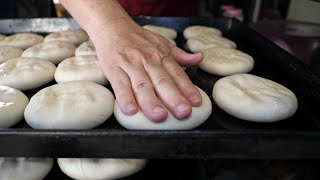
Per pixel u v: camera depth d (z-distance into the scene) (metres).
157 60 0.31
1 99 0.32
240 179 0.27
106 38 0.34
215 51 0.45
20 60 0.41
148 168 0.33
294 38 0.47
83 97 0.31
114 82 0.29
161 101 0.27
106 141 0.22
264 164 0.27
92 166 0.31
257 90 0.34
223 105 0.33
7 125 0.30
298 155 0.23
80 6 0.36
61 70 0.39
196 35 0.54
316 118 0.32
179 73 0.30
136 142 0.22
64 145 0.23
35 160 0.31
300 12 0.51
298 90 0.36
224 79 0.36
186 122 0.28
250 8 0.64
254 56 0.48
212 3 0.91
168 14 0.68
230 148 0.23
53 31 0.58
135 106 0.26
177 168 0.33
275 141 0.22
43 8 0.64
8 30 0.57
